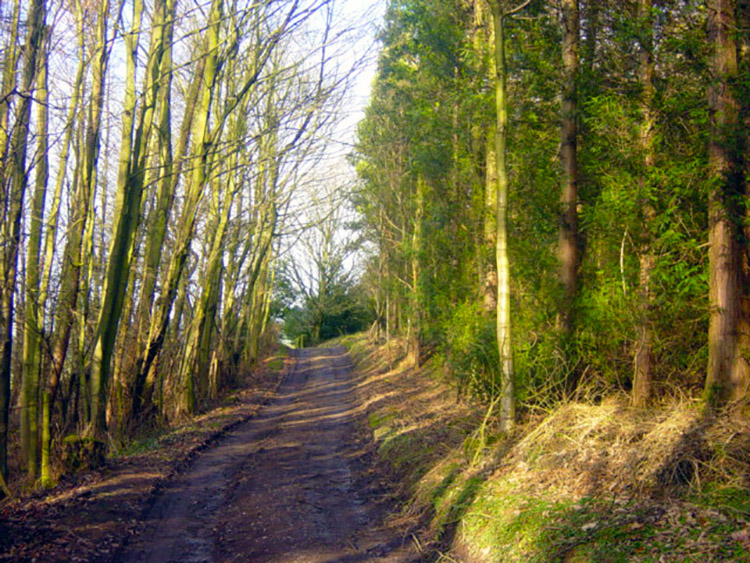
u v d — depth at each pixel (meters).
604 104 9.60
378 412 17.27
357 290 53.84
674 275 8.77
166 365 18.69
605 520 5.82
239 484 10.37
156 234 15.09
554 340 10.44
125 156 11.68
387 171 24.25
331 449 13.88
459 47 14.74
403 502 8.96
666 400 9.05
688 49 8.84
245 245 25.80
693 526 5.28
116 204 11.73
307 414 20.39
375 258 35.72
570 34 11.07
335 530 7.81
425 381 22.34
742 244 7.74
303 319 62.53
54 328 11.81
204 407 20.42
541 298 11.32
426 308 18.69
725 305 7.62
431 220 18.41
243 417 19.00
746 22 8.33
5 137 9.70
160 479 10.12
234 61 15.73
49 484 9.24
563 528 5.91
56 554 6.37
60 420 12.04
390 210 26.50
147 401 15.95
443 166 16.69
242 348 31.75
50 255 11.60
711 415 7.08
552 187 12.01
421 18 15.09
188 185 16.25
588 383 10.28
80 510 7.89
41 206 10.74
